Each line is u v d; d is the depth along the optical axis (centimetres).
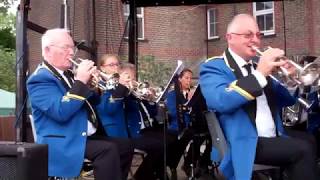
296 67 301
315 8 1505
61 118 345
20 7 409
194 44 1755
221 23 1736
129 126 485
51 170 349
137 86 469
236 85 296
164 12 1706
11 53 2395
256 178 360
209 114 334
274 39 1608
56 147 351
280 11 1585
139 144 496
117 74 428
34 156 287
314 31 1506
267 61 293
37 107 355
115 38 770
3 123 845
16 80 407
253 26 320
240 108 309
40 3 491
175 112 544
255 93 290
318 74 300
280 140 307
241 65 321
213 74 318
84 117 365
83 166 382
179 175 635
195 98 462
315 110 419
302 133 426
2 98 1119
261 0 743
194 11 1758
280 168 331
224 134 316
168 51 1711
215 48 1744
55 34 370
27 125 412
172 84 513
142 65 1490
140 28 1662
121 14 787
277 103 343
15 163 283
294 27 1551
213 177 577
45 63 369
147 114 545
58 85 361
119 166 356
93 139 386
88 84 374
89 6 638
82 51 609
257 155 306
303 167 298
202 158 578
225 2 745
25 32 409
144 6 752
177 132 541
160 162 513
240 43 319
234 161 301
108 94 440
